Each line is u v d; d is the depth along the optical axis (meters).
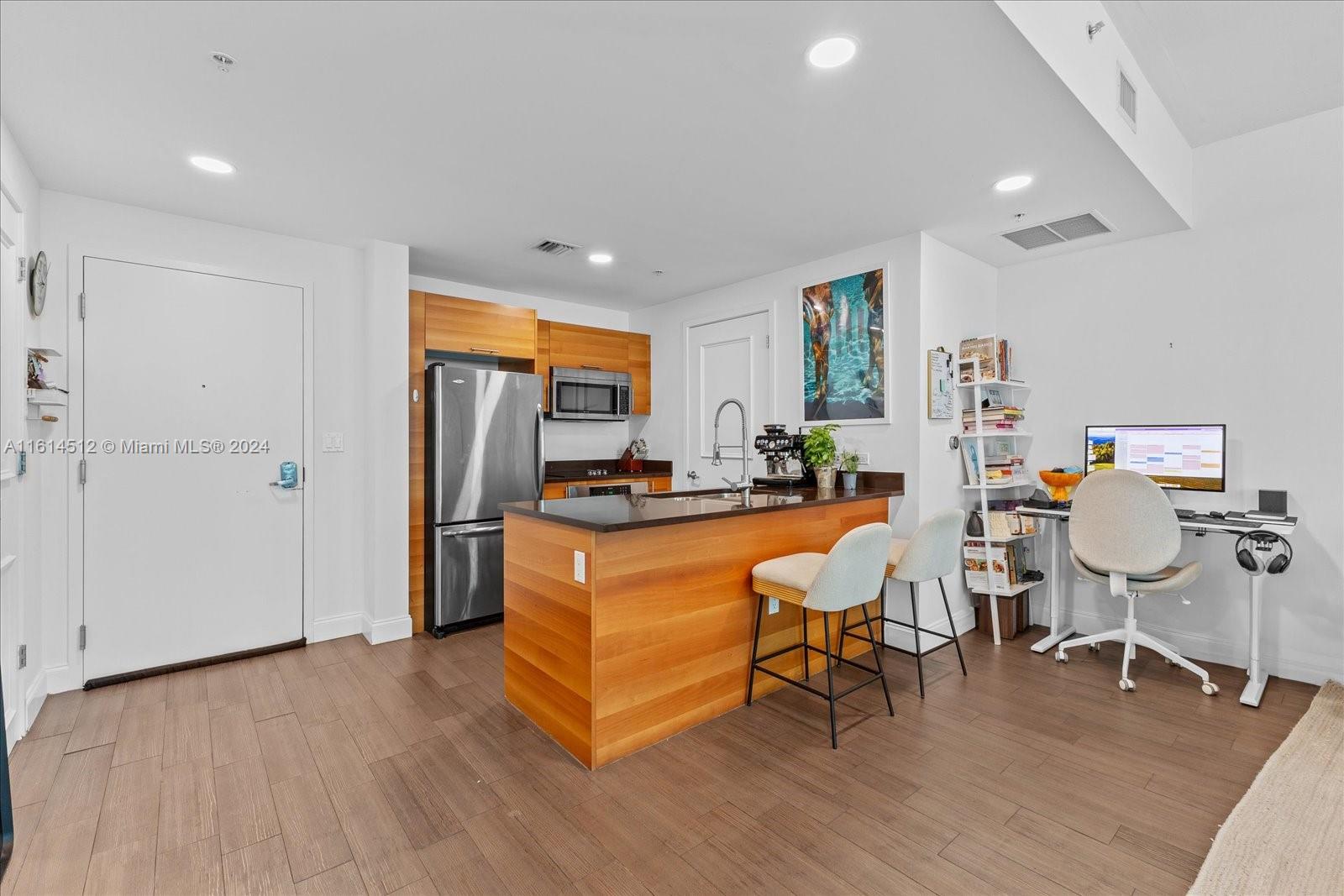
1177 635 3.42
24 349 2.50
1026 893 1.61
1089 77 2.18
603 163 2.58
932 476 3.53
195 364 3.18
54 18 1.67
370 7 1.65
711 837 1.84
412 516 3.81
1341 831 1.83
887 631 3.54
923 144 2.41
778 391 4.24
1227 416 3.23
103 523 2.93
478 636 3.71
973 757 2.29
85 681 2.89
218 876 1.68
